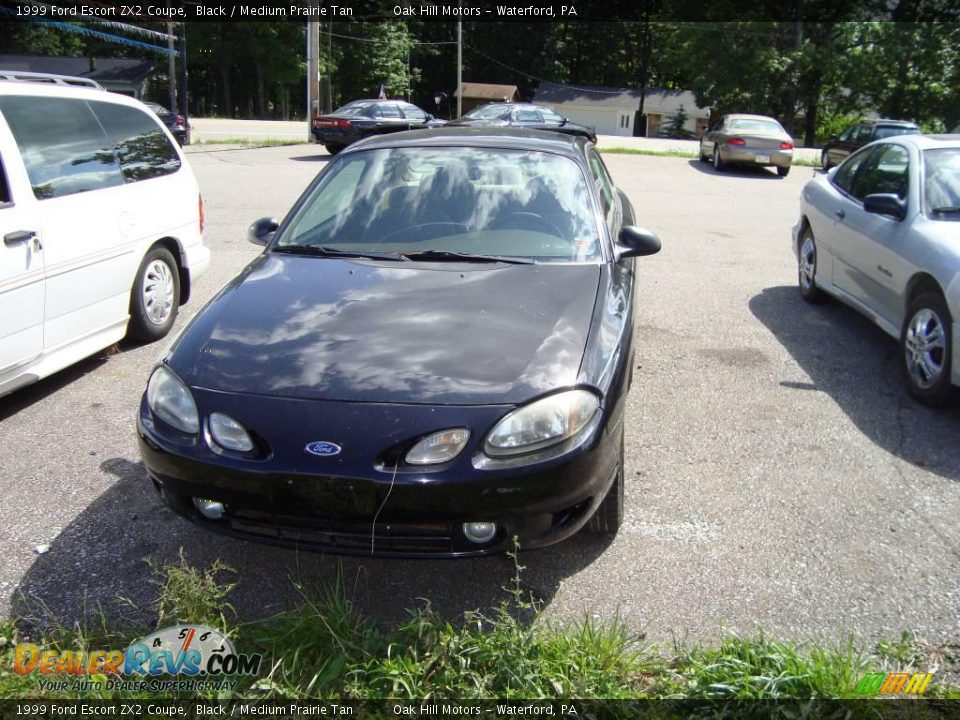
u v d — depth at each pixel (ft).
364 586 10.19
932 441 14.11
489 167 14.19
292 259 12.76
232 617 9.54
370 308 10.90
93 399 15.58
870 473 12.98
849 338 19.60
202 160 58.54
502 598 9.98
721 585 10.16
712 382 16.72
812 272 22.24
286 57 174.60
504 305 10.93
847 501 12.13
